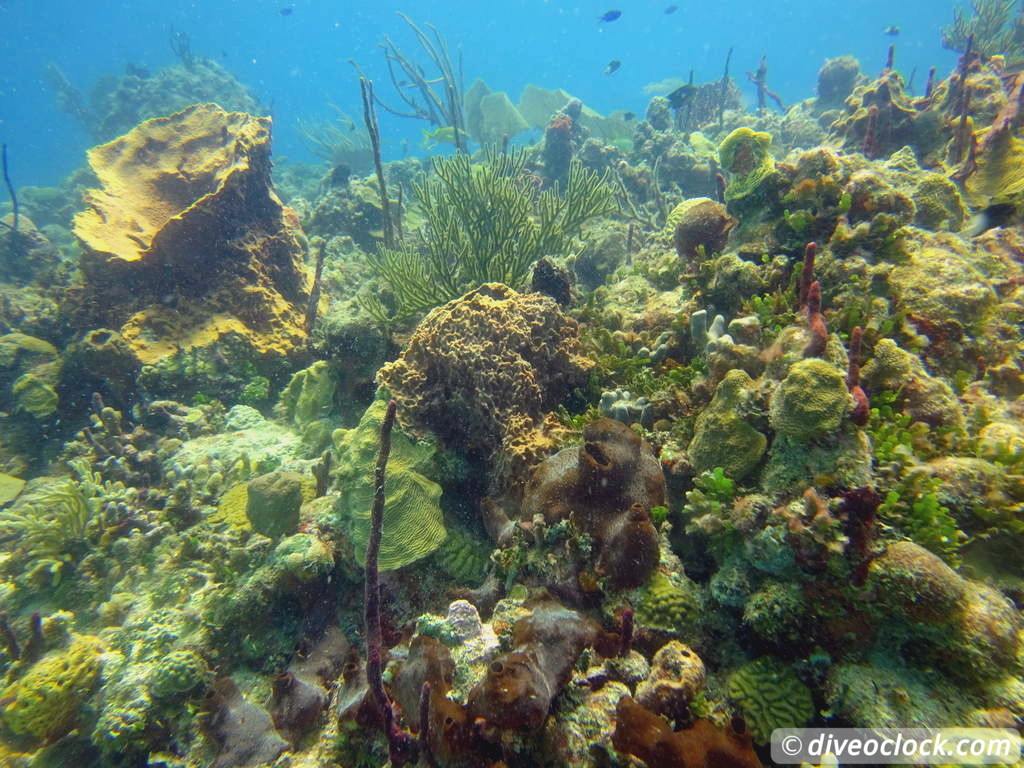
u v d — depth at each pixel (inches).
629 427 144.8
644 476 129.6
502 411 165.8
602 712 99.1
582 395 187.5
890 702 89.8
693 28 4419.3
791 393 111.7
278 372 298.8
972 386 149.7
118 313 294.2
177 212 346.6
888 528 103.0
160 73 1075.3
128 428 283.1
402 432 171.9
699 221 208.5
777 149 568.7
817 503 101.6
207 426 263.0
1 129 3754.9
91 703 149.2
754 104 1032.8
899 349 134.8
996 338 163.0
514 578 132.6
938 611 89.0
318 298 323.0
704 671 104.3
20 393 285.6
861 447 108.2
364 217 500.1
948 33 627.5
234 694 143.8
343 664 149.1
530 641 101.7
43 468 285.3
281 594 160.4
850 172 207.3
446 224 288.2
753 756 81.4
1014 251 210.4
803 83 3742.6
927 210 214.5
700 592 121.1
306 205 595.8
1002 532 106.8
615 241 343.0
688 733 84.8
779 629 104.7
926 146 331.0
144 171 358.3
